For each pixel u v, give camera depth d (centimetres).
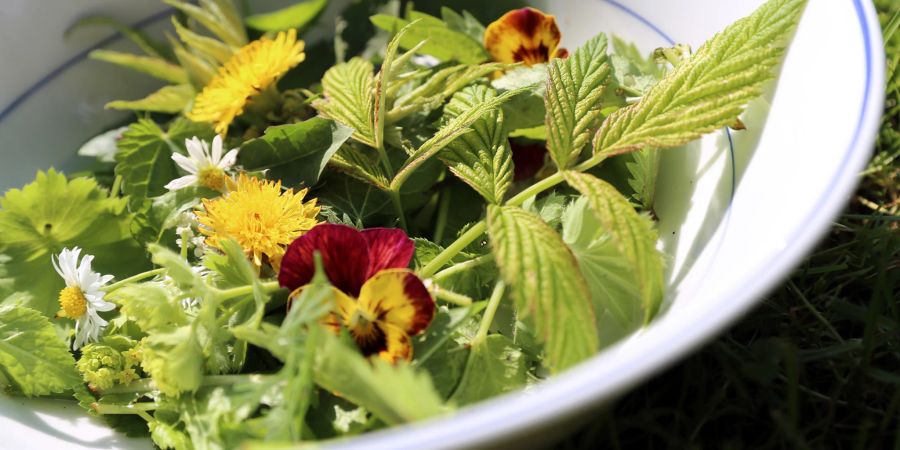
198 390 41
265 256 44
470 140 44
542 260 39
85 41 53
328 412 40
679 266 42
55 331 44
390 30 51
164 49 54
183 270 41
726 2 45
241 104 49
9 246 46
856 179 37
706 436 44
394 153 47
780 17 42
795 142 40
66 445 42
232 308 42
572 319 39
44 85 52
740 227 40
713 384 45
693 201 44
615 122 42
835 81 40
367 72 47
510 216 40
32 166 51
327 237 41
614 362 34
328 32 55
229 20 52
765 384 44
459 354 41
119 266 47
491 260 43
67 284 45
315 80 54
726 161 43
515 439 34
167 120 54
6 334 44
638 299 42
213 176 46
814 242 36
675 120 42
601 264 42
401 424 38
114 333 44
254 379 41
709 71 42
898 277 47
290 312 39
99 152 51
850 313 46
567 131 43
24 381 43
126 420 43
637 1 49
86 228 47
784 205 39
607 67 44
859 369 44
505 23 49
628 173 46
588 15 50
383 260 41
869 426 43
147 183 49
